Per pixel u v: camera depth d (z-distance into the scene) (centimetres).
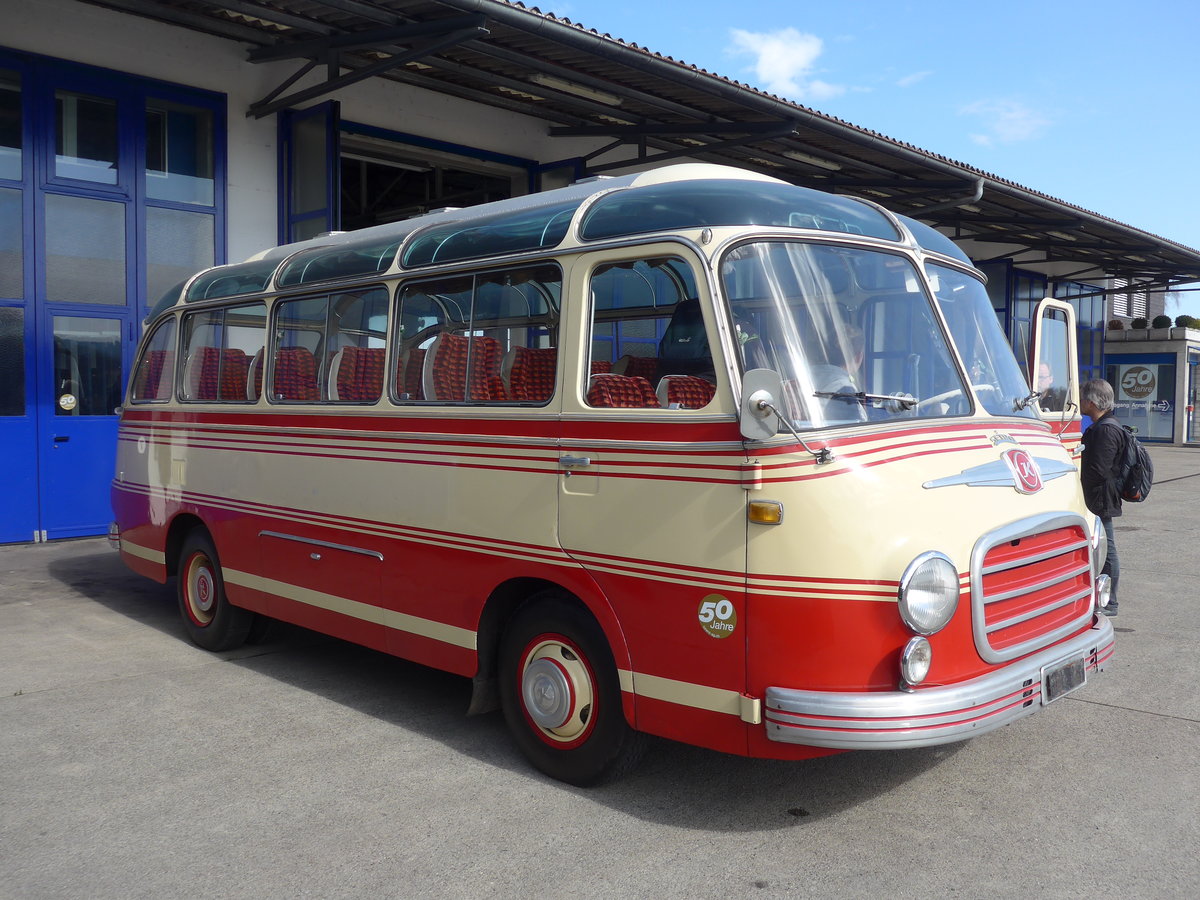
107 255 1080
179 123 1129
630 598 404
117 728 518
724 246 388
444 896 348
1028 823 403
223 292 679
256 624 674
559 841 388
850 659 354
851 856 375
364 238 593
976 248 2308
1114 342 3266
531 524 443
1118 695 567
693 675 384
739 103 1162
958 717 353
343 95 1236
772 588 360
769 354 385
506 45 1050
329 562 563
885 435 383
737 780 447
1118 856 374
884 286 430
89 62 1052
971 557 369
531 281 457
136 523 757
